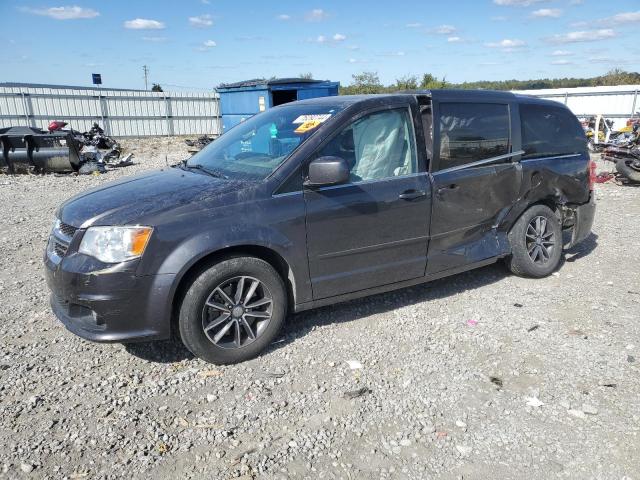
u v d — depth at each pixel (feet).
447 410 10.50
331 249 13.00
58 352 12.91
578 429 9.87
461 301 15.89
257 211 11.94
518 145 16.43
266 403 10.75
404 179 13.94
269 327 12.51
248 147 14.30
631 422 10.03
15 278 18.47
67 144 49.16
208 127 104.17
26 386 11.38
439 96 14.69
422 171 14.38
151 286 11.03
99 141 63.93
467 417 10.28
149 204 11.59
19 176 48.14
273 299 12.44
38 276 18.67
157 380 11.60
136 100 95.71
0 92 84.48
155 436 9.74
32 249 22.34
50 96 88.17
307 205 12.50
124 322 11.10
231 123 62.75
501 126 16.05
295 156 12.60
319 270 13.00
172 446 9.49
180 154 71.51
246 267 11.96
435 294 16.46
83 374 11.89
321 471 8.85
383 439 9.64
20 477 8.72
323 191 12.73
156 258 11.00
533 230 17.24
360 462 9.07
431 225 14.57
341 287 13.48
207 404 10.73
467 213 15.34
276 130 13.88
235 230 11.62
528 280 17.63
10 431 9.87
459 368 12.05
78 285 10.99
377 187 13.48
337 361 12.36
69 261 11.17
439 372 11.88
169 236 11.10
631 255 20.29
